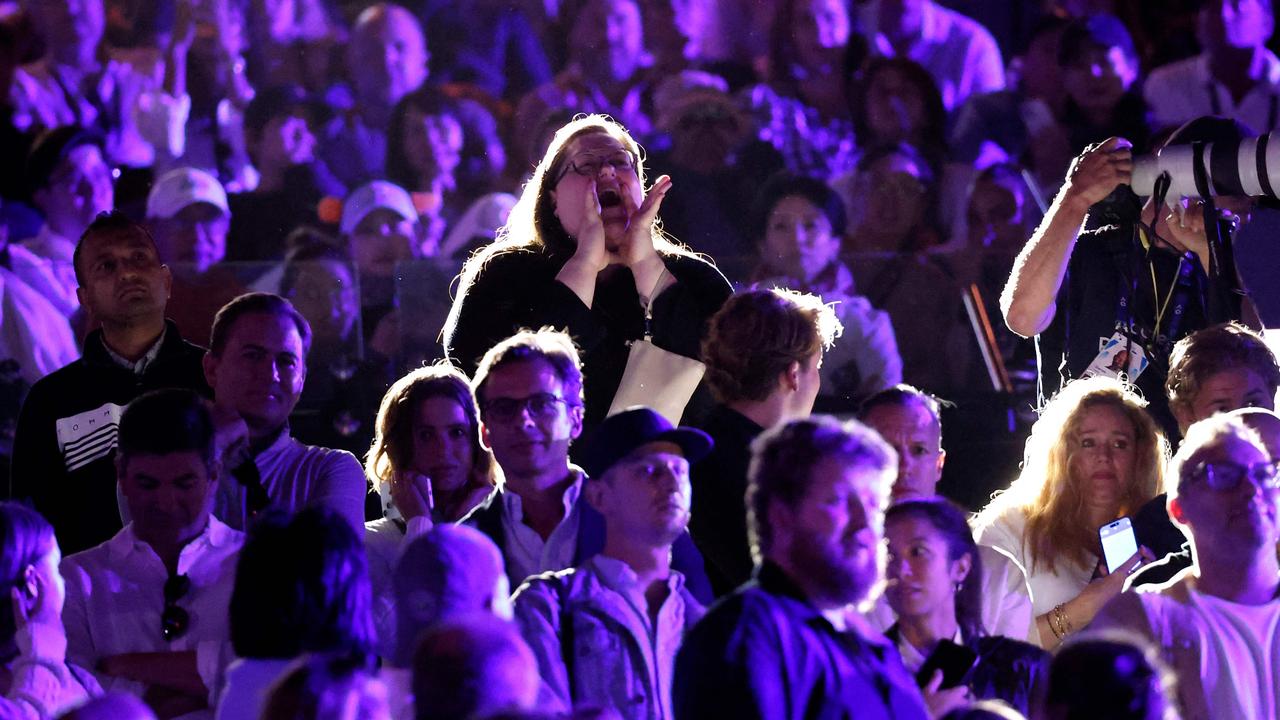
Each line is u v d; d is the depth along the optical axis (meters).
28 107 26.83
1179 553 13.88
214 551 13.12
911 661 11.83
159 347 16.39
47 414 15.98
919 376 21.34
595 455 11.45
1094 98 29.42
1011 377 21.09
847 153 27.92
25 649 11.50
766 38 29.36
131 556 12.98
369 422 20.11
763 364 13.39
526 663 7.93
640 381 15.84
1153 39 30.25
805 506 9.47
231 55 28.52
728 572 13.16
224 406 14.71
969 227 24.95
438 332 20.50
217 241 24.59
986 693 11.50
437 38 29.50
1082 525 14.85
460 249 26.44
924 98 27.91
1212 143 16.19
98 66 28.20
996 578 13.55
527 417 12.89
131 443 12.98
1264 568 11.77
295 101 27.86
